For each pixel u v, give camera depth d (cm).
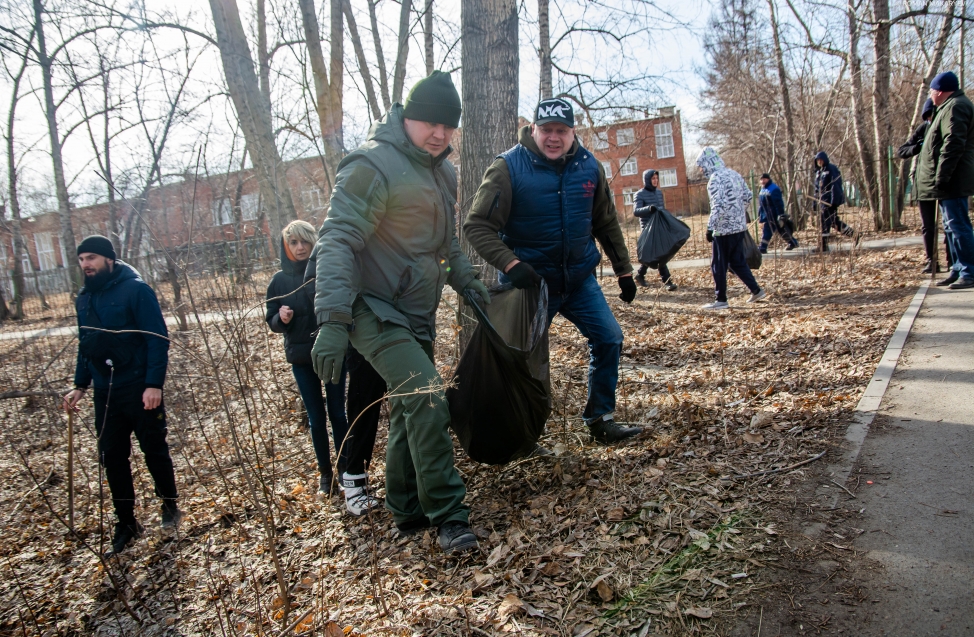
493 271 507
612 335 351
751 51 1961
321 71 840
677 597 218
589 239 353
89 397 753
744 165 3272
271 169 1016
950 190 594
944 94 597
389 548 306
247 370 467
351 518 349
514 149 339
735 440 331
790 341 523
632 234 1931
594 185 343
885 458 284
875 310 580
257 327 888
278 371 714
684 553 242
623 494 295
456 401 318
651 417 396
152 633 291
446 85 285
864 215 1452
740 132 2602
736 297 833
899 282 703
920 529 229
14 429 641
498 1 499
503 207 329
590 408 363
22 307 1870
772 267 1027
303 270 387
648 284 1053
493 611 233
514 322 343
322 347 256
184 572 337
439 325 790
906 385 365
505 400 309
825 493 264
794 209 1681
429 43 1077
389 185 279
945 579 203
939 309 528
